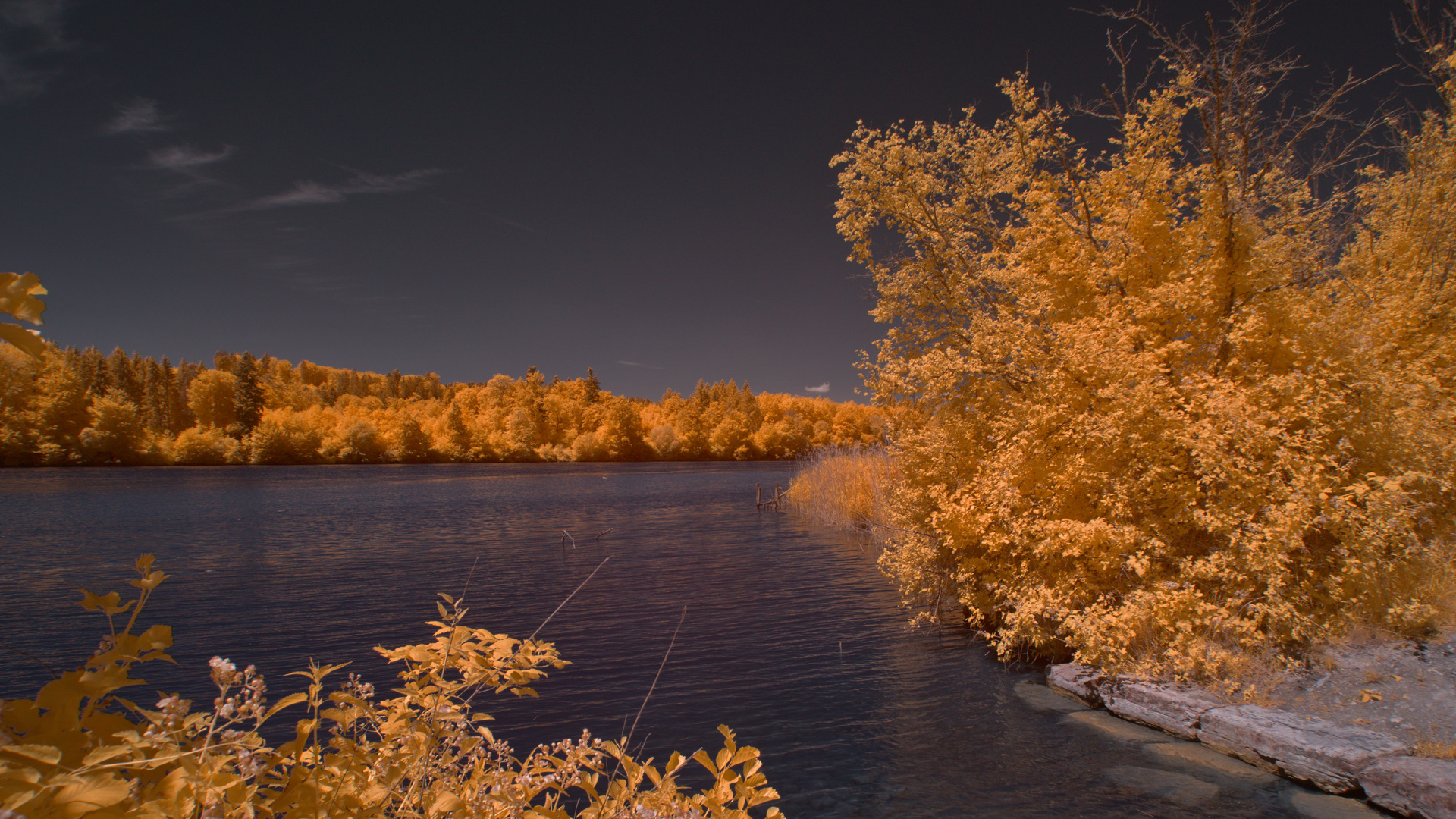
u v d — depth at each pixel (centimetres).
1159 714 644
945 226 975
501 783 253
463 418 9525
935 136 982
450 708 241
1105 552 728
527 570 1521
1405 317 804
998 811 509
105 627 1059
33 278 128
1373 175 950
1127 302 809
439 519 2656
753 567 1519
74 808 127
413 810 222
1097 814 503
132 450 6925
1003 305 930
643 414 11906
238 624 1065
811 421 11344
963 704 714
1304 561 693
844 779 561
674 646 927
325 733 622
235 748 188
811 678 797
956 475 900
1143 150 842
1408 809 477
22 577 1499
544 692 753
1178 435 709
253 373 9006
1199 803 514
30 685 814
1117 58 809
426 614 1121
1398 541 659
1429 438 686
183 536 2166
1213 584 718
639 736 644
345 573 1515
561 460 9425
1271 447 692
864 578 1384
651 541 1980
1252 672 650
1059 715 682
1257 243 795
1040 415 780
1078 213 891
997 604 884
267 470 6906
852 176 994
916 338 1002
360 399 12244
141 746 156
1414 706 557
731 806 296
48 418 6538
